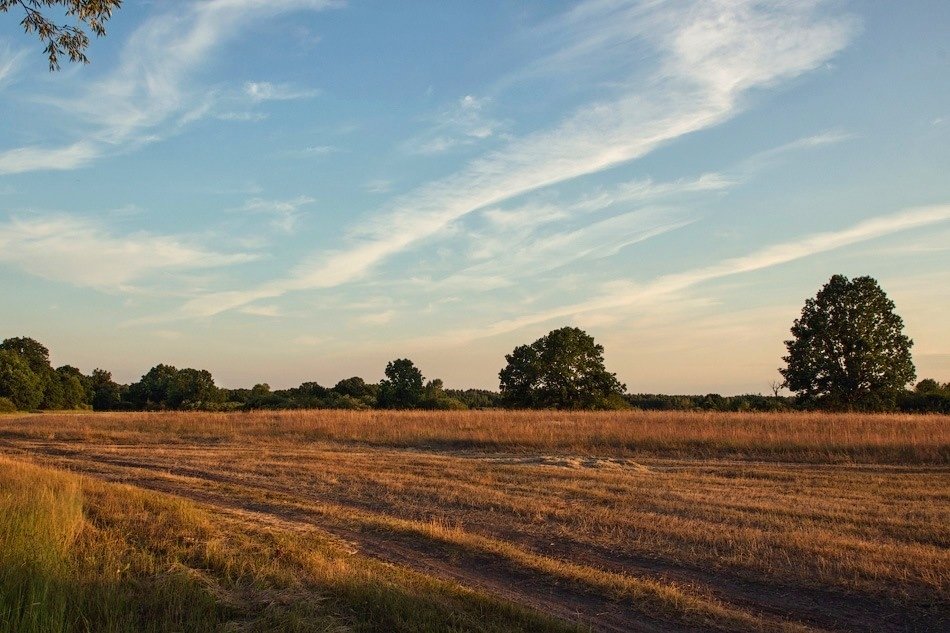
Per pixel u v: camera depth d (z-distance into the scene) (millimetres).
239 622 6469
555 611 7371
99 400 99688
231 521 10625
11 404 78688
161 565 7914
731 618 7129
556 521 11367
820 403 53344
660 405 91062
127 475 15977
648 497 13336
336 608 6910
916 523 11000
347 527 10859
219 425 30719
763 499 13336
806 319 54562
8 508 8961
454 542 9766
